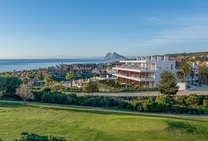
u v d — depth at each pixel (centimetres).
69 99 4678
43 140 1435
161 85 5244
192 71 7494
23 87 4644
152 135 2352
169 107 4244
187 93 5841
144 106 4172
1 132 2278
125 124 2673
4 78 5141
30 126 2531
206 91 6284
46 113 3288
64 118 2989
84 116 3158
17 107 3684
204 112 4212
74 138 2195
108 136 2288
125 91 6219
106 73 11669
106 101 4575
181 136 2383
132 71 7600
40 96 4872
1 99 4819
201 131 2580
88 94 5584
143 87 6650
